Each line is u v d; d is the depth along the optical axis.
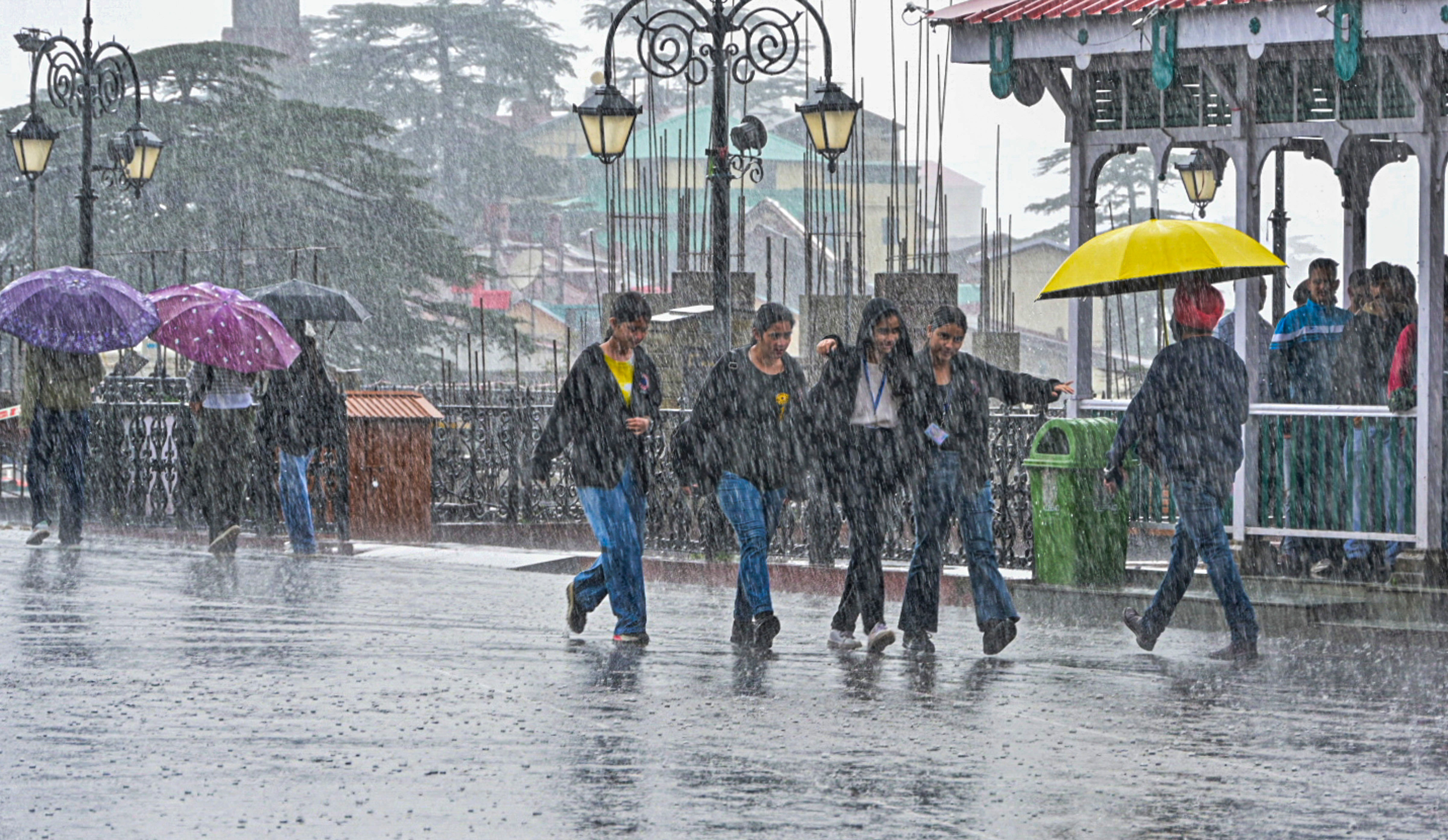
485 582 35.50
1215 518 25.94
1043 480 31.42
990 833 15.95
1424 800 17.33
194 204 166.25
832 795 17.34
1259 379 33.00
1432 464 29.50
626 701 22.28
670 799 17.16
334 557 40.12
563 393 27.08
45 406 41.56
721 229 40.72
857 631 29.44
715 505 38.44
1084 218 33.19
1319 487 30.94
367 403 46.53
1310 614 28.47
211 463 40.06
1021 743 19.84
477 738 19.92
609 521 27.14
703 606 32.94
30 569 36.50
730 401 26.61
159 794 17.25
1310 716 21.53
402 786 17.64
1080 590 30.91
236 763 18.59
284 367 40.31
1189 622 29.61
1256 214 31.75
